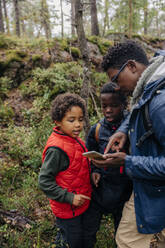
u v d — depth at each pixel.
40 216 2.44
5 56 5.17
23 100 4.64
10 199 2.53
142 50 1.46
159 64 1.30
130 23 7.81
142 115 1.31
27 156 3.45
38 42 5.81
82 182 1.77
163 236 1.98
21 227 2.23
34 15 6.60
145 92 1.28
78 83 4.91
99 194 1.87
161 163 1.21
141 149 1.36
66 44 5.91
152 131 1.26
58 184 1.73
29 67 5.20
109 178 1.82
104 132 1.95
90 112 4.62
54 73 4.84
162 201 1.37
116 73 1.46
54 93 4.68
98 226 1.95
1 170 3.05
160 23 14.87
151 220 1.41
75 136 1.72
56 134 1.72
